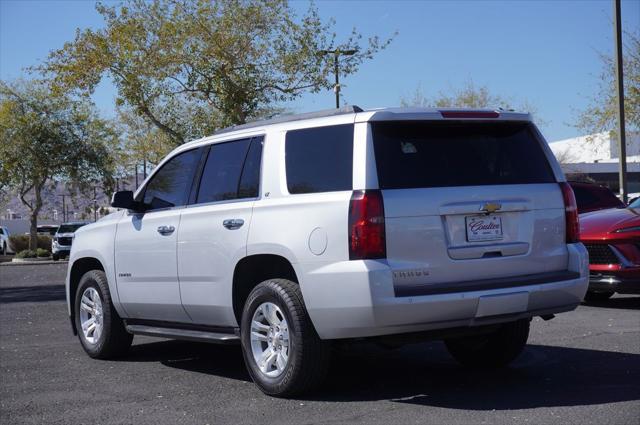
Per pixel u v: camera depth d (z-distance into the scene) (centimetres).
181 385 638
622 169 2008
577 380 593
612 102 2881
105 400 592
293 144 584
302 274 541
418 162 543
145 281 701
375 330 516
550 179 589
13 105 4044
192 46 2759
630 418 475
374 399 558
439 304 516
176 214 670
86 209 5244
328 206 534
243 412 537
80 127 4181
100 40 2741
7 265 3462
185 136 2998
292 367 551
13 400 602
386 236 519
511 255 557
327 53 2789
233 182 628
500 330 641
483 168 562
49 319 1138
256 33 2858
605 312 964
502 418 489
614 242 930
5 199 4831
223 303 616
